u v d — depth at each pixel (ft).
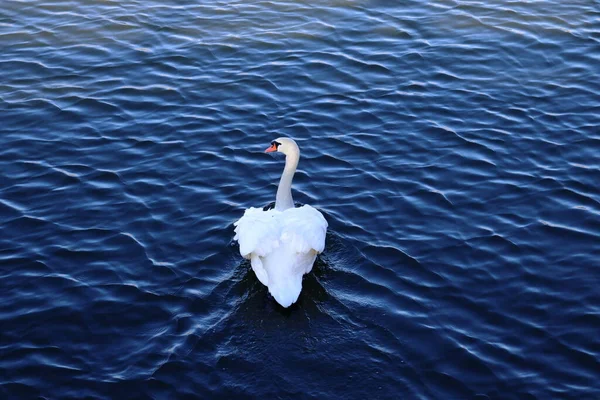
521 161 50.26
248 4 71.15
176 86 58.39
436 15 69.15
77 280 39.93
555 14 69.26
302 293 39.14
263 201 46.39
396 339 36.27
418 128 53.78
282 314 37.65
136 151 50.93
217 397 32.91
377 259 41.65
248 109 55.77
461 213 45.44
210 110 55.57
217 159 50.29
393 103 56.65
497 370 34.91
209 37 65.21
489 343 36.40
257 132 53.11
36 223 44.06
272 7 70.54
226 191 47.24
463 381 34.27
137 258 41.57
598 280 40.45
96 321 37.37
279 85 58.75
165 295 38.99
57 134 52.49
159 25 67.00
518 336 36.91
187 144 51.75
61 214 44.88
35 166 49.11
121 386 33.65
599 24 67.46
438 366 34.94
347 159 50.42
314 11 69.77
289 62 61.67
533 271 41.04
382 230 43.93
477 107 56.34
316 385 33.53
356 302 38.58
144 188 47.34
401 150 51.37
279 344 35.70
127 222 44.39
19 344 35.91
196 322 37.14
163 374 34.14
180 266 40.98
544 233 43.80
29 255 41.57
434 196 46.85
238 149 51.34
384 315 37.70
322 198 46.65
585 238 43.42
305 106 56.24
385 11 69.87
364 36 65.67
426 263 41.42
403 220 44.78
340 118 54.85
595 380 34.55
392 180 48.32
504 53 63.26
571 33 65.98
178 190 47.19
